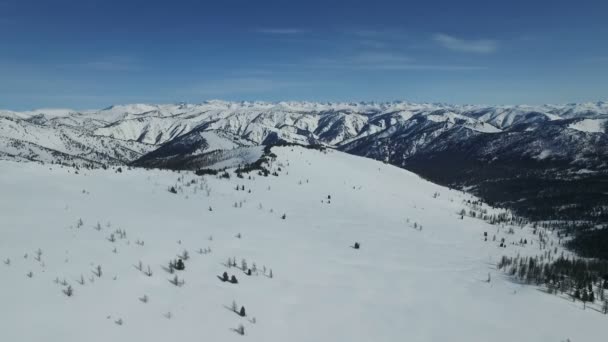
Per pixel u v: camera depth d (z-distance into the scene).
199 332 47.50
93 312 47.78
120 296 51.94
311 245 90.12
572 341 60.81
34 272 54.75
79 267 57.91
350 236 106.00
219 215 102.88
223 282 60.84
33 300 48.25
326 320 55.56
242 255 73.81
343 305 60.84
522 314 68.56
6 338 41.25
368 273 77.38
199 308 52.44
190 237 78.88
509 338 58.66
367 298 65.06
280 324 52.50
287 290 62.47
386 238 111.31
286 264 73.69
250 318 52.38
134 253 65.69
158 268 61.47
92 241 68.69
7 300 47.50
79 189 110.50
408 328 57.09
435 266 91.75
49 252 61.84
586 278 101.50
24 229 71.38
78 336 43.31
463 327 59.81
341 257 85.31
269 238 88.88
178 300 53.44
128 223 82.38
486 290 78.75
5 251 60.38
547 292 83.19
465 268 94.25
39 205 88.81
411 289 72.50
